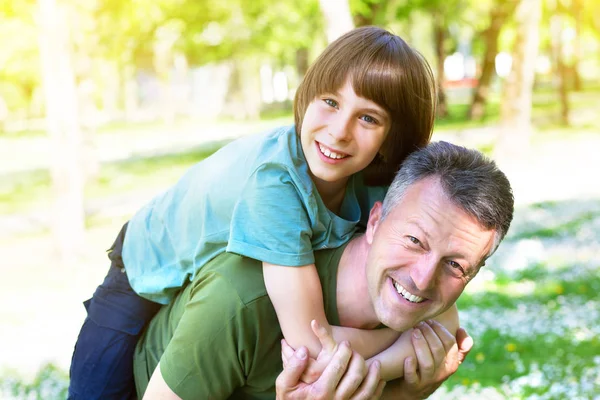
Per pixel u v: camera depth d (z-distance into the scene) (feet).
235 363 6.63
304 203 6.66
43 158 81.15
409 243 6.03
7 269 33.04
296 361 6.35
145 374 7.59
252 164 6.86
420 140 7.02
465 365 18.75
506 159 53.36
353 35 6.75
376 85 6.45
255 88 112.06
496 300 24.12
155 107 175.22
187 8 62.59
